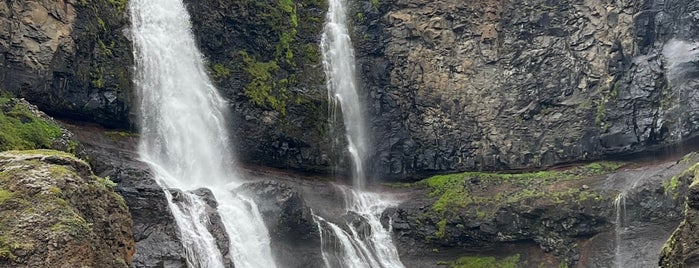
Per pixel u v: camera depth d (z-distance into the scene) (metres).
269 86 35.62
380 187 37.03
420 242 32.22
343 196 34.41
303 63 37.25
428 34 38.53
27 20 27.27
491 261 31.53
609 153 34.22
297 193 30.20
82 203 16.78
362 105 38.34
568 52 36.22
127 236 18.98
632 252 28.73
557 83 36.19
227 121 34.00
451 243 31.94
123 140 29.70
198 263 23.64
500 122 37.00
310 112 36.47
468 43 38.09
